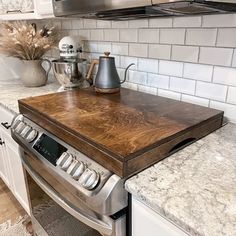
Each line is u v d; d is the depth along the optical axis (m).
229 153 0.79
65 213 0.95
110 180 0.67
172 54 1.18
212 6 0.72
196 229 0.49
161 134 0.79
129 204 0.69
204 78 1.09
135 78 1.41
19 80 1.96
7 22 1.74
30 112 1.08
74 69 1.46
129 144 0.72
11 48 1.61
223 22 0.96
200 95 1.13
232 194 0.59
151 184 0.63
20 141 1.09
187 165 0.72
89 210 0.75
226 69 1.01
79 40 1.61
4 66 1.92
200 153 0.79
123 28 1.38
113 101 1.16
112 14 1.00
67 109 1.04
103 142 0.73
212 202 0.56
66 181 0.78
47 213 1.13
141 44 1.31
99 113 0.99
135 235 0.70
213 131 0.97
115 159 0.67
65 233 0.99
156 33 1.22
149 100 1.18
